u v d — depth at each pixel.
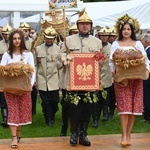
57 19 11.21
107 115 9.68
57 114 10.66
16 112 6.91
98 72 6.86
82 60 6.80
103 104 9.19
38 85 9.12
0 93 8.98
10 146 7.06
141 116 10.42
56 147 7.02
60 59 6.96
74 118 6.93
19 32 6.97
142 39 9.16
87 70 6.82
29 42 10.07
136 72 6.73
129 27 6.84
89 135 8.07
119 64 6.69
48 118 9.23
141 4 16.58
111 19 17.20
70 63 6.77
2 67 6.66
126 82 6.81
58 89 9.17
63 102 7.62
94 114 9.10
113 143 7.30
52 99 9.20
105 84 9.23
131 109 6.90
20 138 7.51
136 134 7.96
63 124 7.94
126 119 7.02
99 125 9.38
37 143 7.27
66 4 8.60
